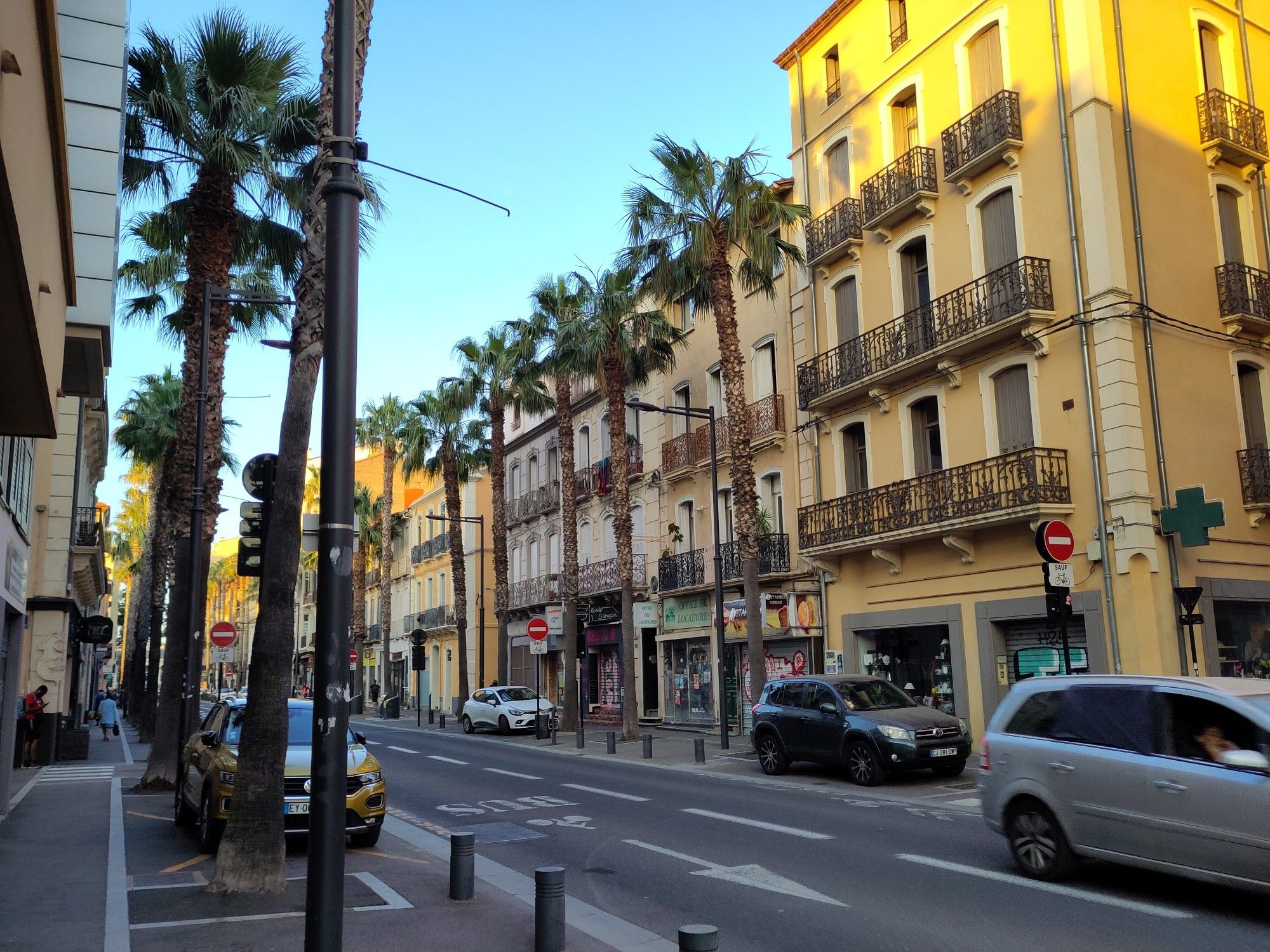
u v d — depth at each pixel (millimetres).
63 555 25781
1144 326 17297
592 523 36500
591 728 32250
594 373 27156
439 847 10812
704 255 21203
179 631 16609
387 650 45688
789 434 25328
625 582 26062
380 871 9195
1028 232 18734
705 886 8539
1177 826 7035
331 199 5621
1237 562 17719
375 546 55781
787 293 25672
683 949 5098
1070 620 17594
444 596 51969
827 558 23234
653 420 32188
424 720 43312
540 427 42250
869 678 16766
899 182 21438
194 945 6461
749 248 20969
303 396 8633
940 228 20750
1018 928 6812
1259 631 18000
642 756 21422
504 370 33250
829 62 24938
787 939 6789
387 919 7309
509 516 44438
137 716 38969
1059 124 18266
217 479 17469
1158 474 16891
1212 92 19344
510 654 43750
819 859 9484
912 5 22094
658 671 30969
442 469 40750
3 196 4688
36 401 8031
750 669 20453
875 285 22484
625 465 26500
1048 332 18016
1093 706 7992
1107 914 7066
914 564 20891
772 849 10094
